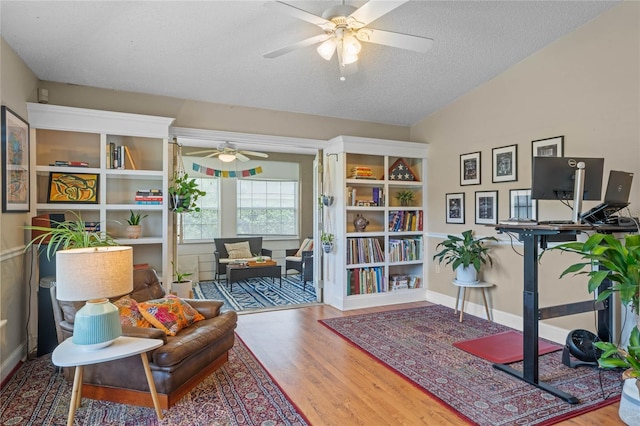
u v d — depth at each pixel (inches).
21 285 122.3
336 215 193.3
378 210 200.7
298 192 310.8
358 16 93.2
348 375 112.4
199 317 117.0
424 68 154.3
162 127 151.0
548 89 142.4
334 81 160.1
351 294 191.3
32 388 102.6
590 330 130.1
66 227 121.2
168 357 91.1
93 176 145.1
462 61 150.5
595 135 127.9
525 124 151.2
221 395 99.7
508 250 159.5
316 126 195.5
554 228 97.2
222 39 126.2
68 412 90.4
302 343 139.7
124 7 107.7
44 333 123.5
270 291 236.2
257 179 300.0
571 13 124.4
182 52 132.3
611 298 120.2
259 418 89.0
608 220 106.6
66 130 137.6
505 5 118.0
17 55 121.5
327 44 104.7
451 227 189.5
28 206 128.6
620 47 121.0
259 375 112.2
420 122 209.6
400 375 112.3
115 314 86.8
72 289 81.2
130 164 148.6
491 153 166.4
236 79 153.9
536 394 100.3
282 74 152.2
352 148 189.5
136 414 90.0
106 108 154.1
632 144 118.2
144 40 124.0
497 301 165.2
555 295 140.4
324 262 203.6
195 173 281.6
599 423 86.8
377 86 167.5
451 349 132.6
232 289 243.1
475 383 106.9
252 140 181.3
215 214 290.2
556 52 139.5
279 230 308.5
